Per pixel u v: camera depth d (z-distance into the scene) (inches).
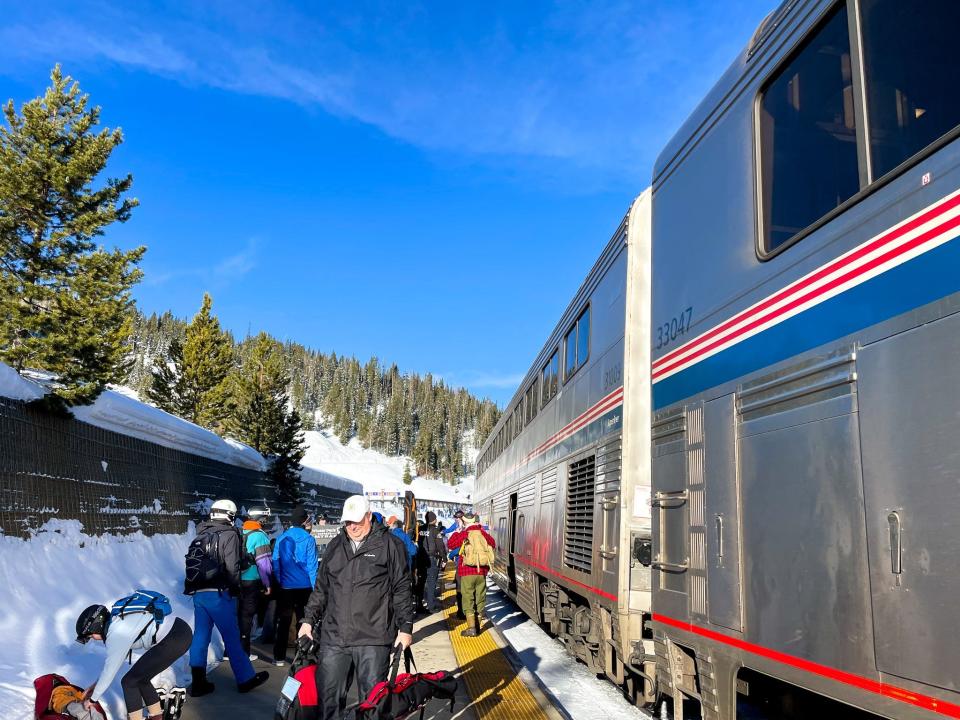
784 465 133.2
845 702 111.3
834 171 129.4
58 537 348.2
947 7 105.2
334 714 183.5
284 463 991.6
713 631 155.9
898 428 104.7
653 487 199.5
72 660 243.4
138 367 5890.8
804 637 122.4
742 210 161.5
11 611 258.2
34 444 341.7
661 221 213.5
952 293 97.3
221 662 316.8
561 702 262.8
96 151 808.9
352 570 188.7
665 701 220.7
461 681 287.3
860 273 117.0
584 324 342.3
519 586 507.5
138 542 439.5
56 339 639.1
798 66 145.2
